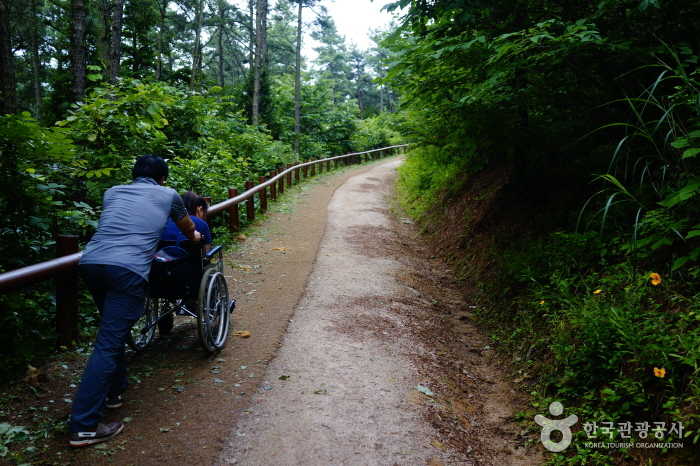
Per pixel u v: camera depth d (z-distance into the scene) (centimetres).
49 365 379
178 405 333
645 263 418
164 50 2705
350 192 1579
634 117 513
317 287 622
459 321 587
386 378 395
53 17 3234
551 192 683
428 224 1071
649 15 441
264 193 1142
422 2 537
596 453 299
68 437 290
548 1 515
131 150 726
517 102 545
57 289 404
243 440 297
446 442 321
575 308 428
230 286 611
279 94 3039
